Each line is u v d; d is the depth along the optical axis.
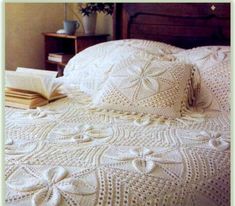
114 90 1.72
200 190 1.10
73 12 3.26
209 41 2.29
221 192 1.17
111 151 1.22
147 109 1.64
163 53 2.12
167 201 1.03
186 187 1.08
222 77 1.80
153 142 1.33
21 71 2.00
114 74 1.82
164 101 1.64
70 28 2.88
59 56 2.95
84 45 2.81
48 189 0.97
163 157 1.19
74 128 1.45
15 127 1.43
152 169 1.10
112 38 2.93
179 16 2.39
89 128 1.45
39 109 1.69
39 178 1.01
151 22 2.54
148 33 2.57
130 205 0.97
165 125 1.55
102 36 2.94
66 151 1.21
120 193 0.99
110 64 2.01
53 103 1.82
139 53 2.08
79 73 2.22
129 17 2.65
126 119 1.61
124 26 2.70
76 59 2.35
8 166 1.08
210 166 1.19
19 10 2.95
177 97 1.68
